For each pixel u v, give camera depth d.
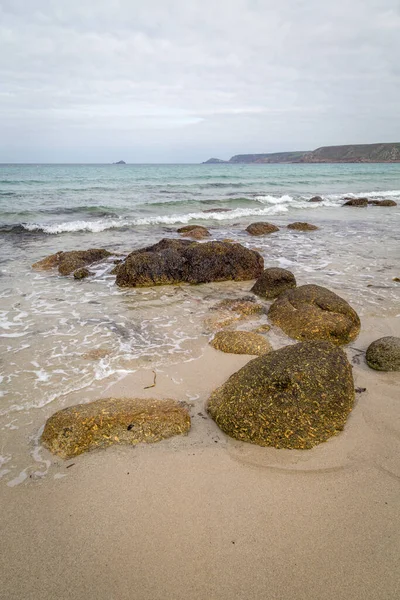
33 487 3.49
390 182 47.06
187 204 24.06
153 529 3.08
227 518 3.18
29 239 14.88
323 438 4.07
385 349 5.56
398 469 3.72
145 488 3.49
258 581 2.69
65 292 9.13
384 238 15.46
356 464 3.79
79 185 35.91
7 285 9.52
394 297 8.66
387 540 2.99
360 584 2.67
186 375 5.44
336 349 4.77
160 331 6.95
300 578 2.71
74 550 2.91
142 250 11.61
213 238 15.44
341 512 3.25
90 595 2.60
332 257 12.39
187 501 3.35
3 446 4.01
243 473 3.68
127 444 4.00
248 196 29.34
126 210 21.94
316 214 22.34
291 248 13.66
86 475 3.63
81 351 6.13
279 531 3.07
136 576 2.73
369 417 4.46
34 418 4.47
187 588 2.65
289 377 4.27
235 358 5.92
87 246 13.84
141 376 5.40
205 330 6.98
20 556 2.87
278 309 7.27
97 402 4.41
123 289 9.48
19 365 5.66
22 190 30.48
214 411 4.43
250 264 10.41
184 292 9.30
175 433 4.14
